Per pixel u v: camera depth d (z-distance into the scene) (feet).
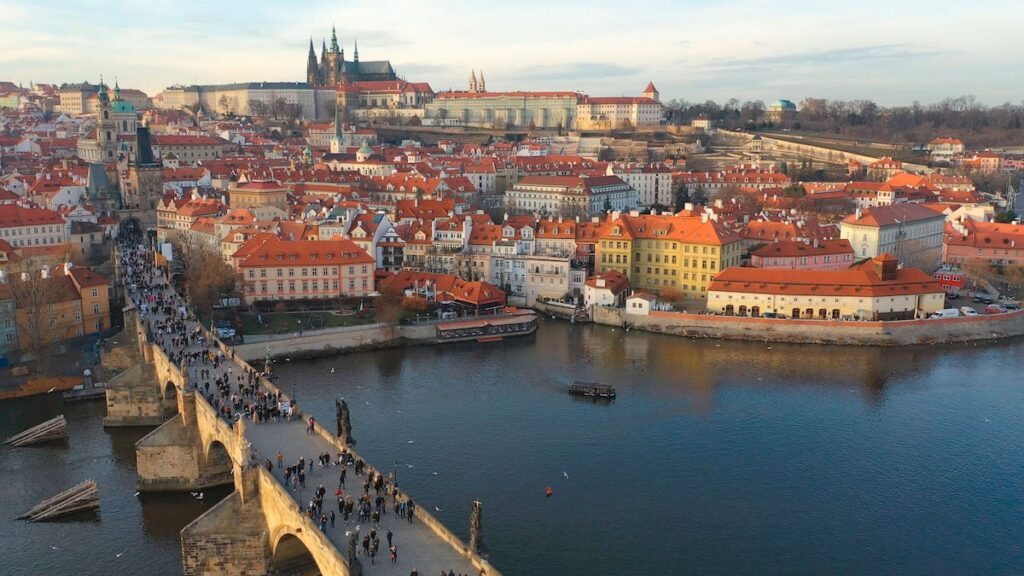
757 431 621.31
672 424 634.02
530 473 550.77
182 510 510.99
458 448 586.45
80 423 637.30
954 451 587.68
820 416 650.02
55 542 473.67
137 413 631.56
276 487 394.93
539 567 445.78
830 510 509.35
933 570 450.71
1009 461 572.51
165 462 528.63
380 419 638.12
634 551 462.60
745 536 479.82
